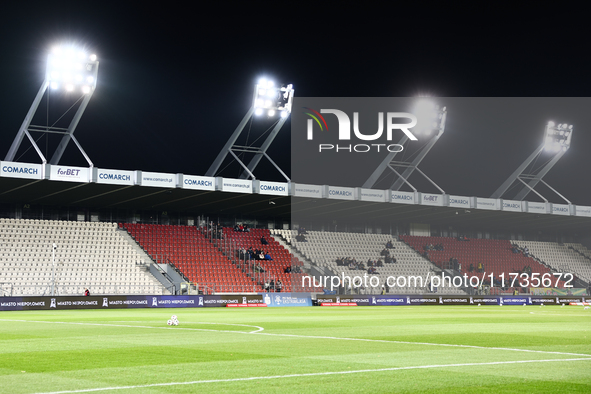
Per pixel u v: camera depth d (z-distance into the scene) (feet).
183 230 198.59
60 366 37.50
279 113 180.96
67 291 158.61
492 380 32.22
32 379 32.48
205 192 171.94
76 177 148.66
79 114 153.99
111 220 192.54
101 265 169.58
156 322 84.23
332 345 50.62
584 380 32.35
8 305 128.77
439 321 89.40
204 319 93.35
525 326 78.07
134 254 177.78
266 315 108.47
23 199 174.50
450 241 243.40
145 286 166.40
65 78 149.59
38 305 132.05
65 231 176.04
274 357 42.01
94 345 50.42
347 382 31.50
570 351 46.65
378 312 125.29
